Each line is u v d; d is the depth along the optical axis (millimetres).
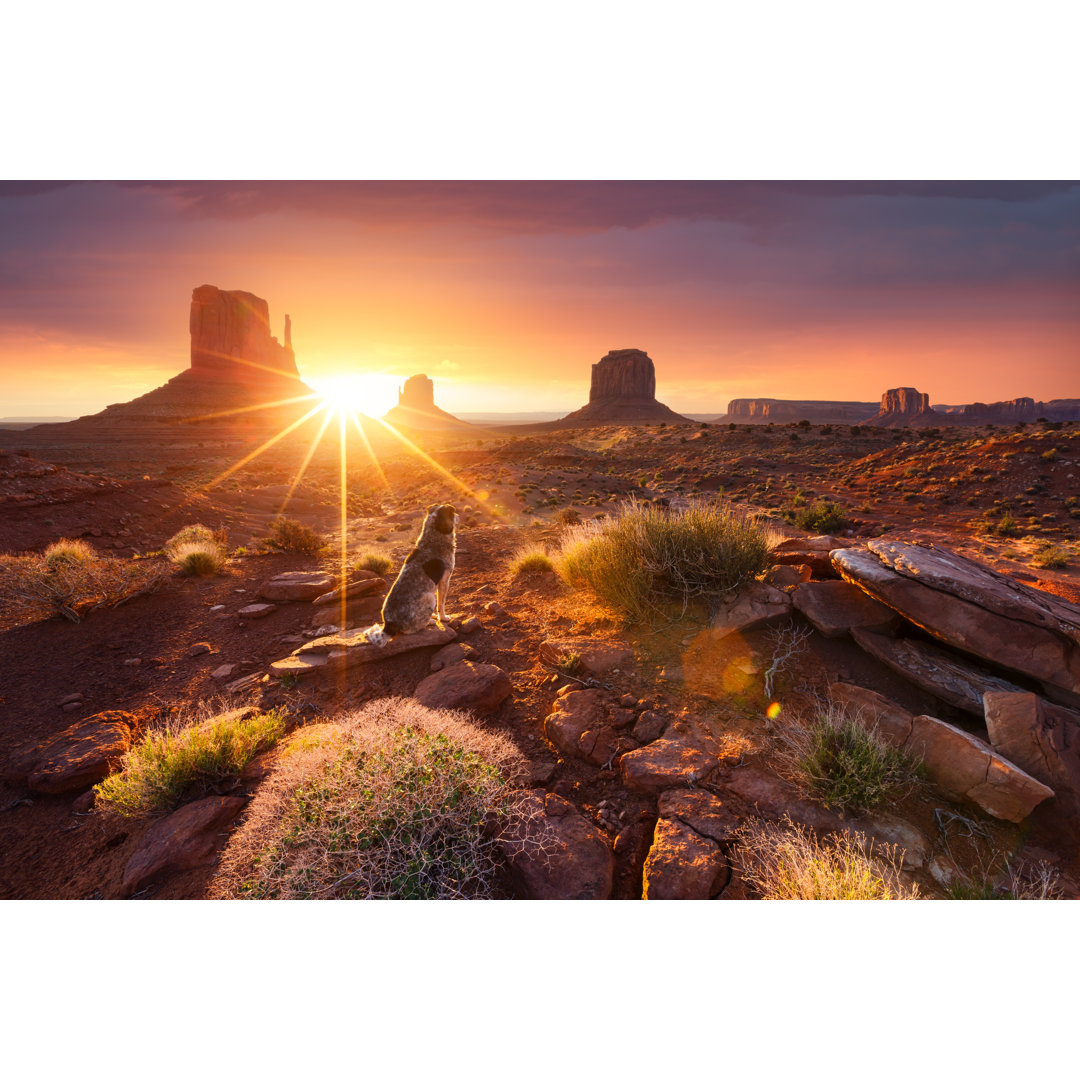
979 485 37500
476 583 8805
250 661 6738
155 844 3465
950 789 3479
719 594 5773
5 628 8164
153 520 22438
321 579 9227
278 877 2826
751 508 36531
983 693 4082
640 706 4523
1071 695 3996
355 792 2916
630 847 3281
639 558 6023
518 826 3115
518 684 5242
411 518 29641
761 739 4059
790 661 4891
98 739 4859
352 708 5184
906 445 50594
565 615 6523
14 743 5234
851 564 5148
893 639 4867
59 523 18531
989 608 4301
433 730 3490
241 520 27375
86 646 7480
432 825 2863
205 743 4082
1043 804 3316
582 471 59125
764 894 2918
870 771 3428
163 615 8594
